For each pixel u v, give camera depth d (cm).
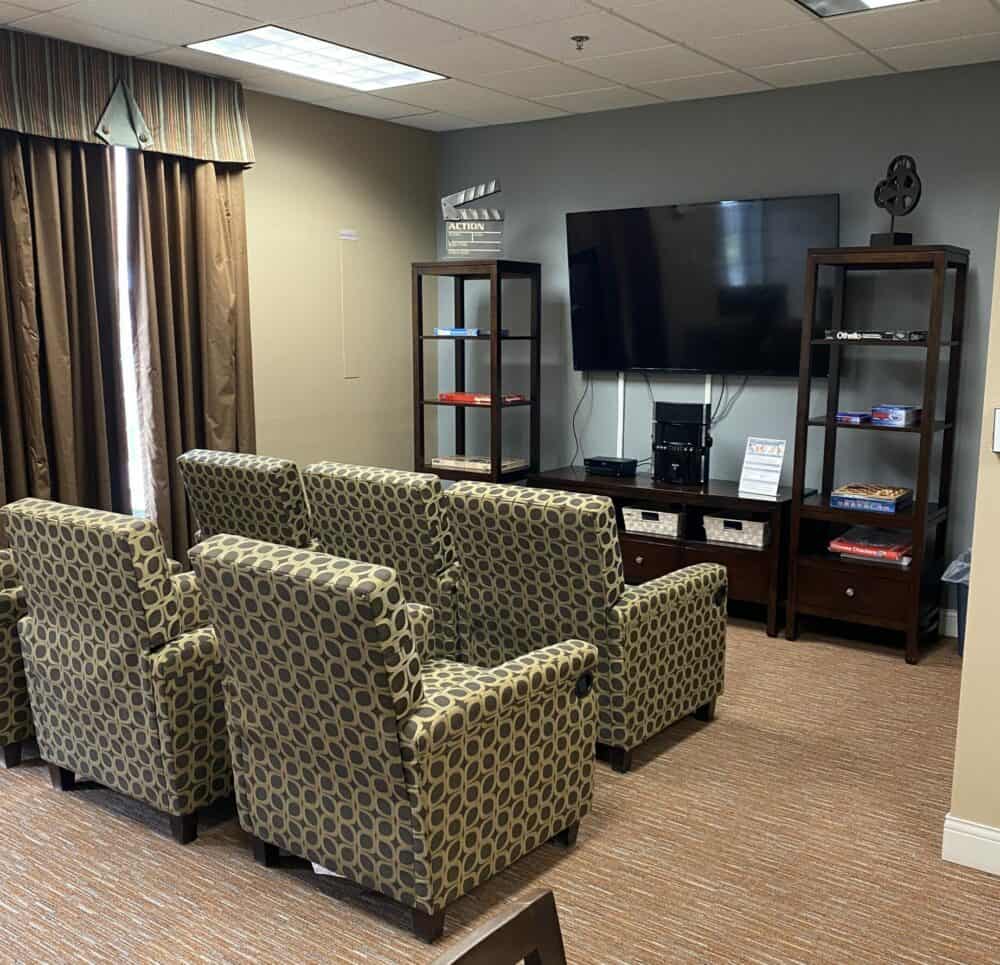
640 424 512
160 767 247
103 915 223
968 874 242
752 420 475
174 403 435
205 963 207
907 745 317
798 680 375
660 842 256
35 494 390
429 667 239
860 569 398
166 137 413
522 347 550
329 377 520
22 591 286
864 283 434
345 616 190
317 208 502
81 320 403
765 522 429
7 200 369
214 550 210
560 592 277
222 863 245
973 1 319
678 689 311
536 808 234
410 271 557
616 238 489
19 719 292
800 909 227
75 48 379
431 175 567
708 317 470
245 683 222
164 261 423
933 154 412
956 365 405
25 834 257
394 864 211
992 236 403
